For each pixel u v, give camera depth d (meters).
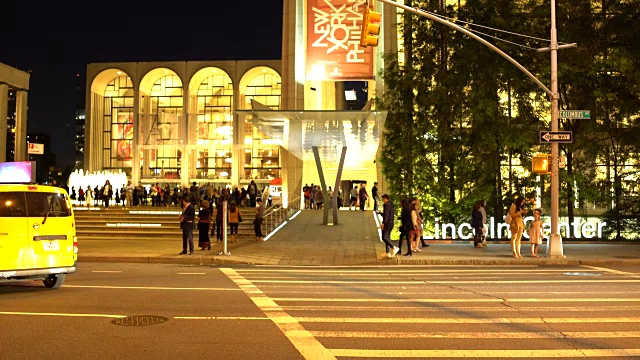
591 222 25.27
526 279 12.78
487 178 24.67
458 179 24.88
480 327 7.52
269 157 66.69
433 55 25.47
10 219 10.38
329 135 28.27
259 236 23.33
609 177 25.42
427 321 7.89
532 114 24.47
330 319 8.00
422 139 25.08
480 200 23.64
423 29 25.53
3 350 6.28
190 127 65.19
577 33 24.02
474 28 24.33
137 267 15.88
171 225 27.27
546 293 10.47
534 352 6.26
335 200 28.86
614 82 23.92
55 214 11.00
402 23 26.45
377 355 6.10
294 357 6.00
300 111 22.23
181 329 7.33
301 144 32.06
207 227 20.08
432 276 13.53
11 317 8.11
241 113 22.69
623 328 7.48
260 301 9.49
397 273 14.36
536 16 24.12
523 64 23.81
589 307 8.97
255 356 6.04
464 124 25.98
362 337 6.92
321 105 43.91
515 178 25.30
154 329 7.33
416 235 20.22
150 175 66.31
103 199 34.19
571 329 7.41
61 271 10.90
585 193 24.36
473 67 24.48
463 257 18.30
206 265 16.94
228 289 10.96
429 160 25.86
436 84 25.34
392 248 18.31
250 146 66.81
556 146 18.36
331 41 35.41
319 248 21.31
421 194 25.81
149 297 9.92
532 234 18.44
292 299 9.72
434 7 25.36
